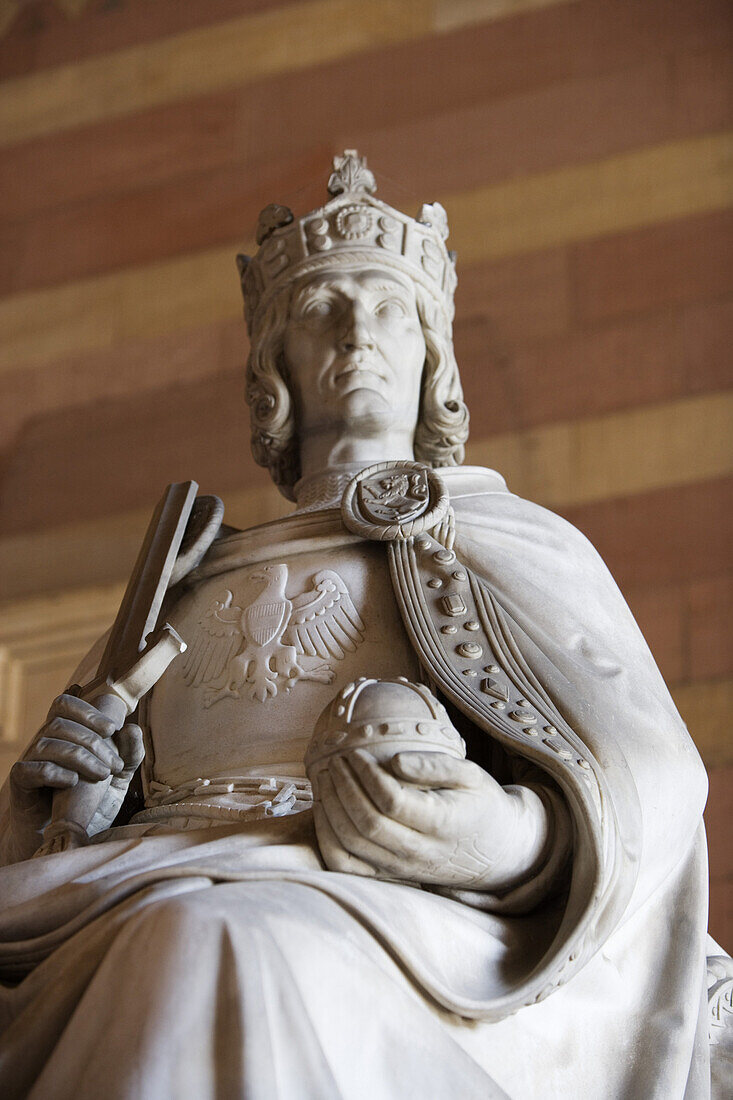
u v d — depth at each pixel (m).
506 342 7.61
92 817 3.42
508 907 3.14
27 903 2.94
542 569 3.89
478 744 3.50
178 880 2.85
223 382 8.10
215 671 3.78
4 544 7.82
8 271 8.74
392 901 2.96
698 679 6.58
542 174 8.01
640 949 3.50
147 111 8.98
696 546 6.93
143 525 7.71
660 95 8.05
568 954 3.04
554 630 3.70
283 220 4.61
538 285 7.71
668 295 7.54
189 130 8.83
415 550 3.79
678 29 8.18
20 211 8.89
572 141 8.06
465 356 7.61
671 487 7.10
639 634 3.89
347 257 4.45
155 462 7.91
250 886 2.83
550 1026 3.21
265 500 7.54
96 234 8.71
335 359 4.38
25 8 9.45
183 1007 2.56
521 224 7.89
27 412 8.30
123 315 8.45
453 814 2.96
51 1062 2.61
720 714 6.48
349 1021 2.74
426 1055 2.78
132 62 9.13
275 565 3.92
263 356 4.49
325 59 8.76
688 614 6.75
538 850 3.12
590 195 7.89
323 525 3.96
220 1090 2.51
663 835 3.39
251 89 8.82
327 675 3.68
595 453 7.25
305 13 8.92
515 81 8.31
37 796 3.42
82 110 9.09
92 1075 2.54
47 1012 2.74
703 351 7.37
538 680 3.46
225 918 2.67
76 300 8.55
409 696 3.08
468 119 8.28
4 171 9.03
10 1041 2.75
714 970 3.89
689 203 7.75
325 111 8.60
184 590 4.04
